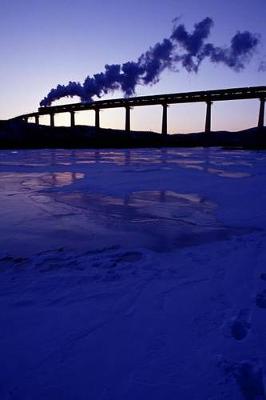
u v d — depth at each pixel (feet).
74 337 11.34
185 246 22.25
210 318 12.51
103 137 309.22
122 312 13.07
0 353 10.49
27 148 233.14
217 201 38.68
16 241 23.38
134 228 26.89
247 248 21.49
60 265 18.76
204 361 9.96
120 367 9.77
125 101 290.35
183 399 8.52
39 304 13.84
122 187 49.70
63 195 42.80
